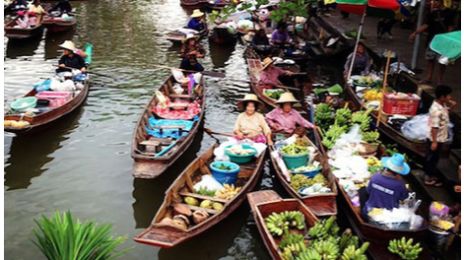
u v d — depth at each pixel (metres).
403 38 16.92
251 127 9.34
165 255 6.88
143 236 6.26
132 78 14.39
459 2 12.88
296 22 19.42
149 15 24.34
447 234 6.66
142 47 18.11
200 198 7.34
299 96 13.05
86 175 8.93
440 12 12.14
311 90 13.66
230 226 7.47
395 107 10.06
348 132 9.76
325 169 8.11
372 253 6.38
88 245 5.28
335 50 16.08
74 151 9.82
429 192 7.84
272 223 6.76
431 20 12.21
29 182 8.66
